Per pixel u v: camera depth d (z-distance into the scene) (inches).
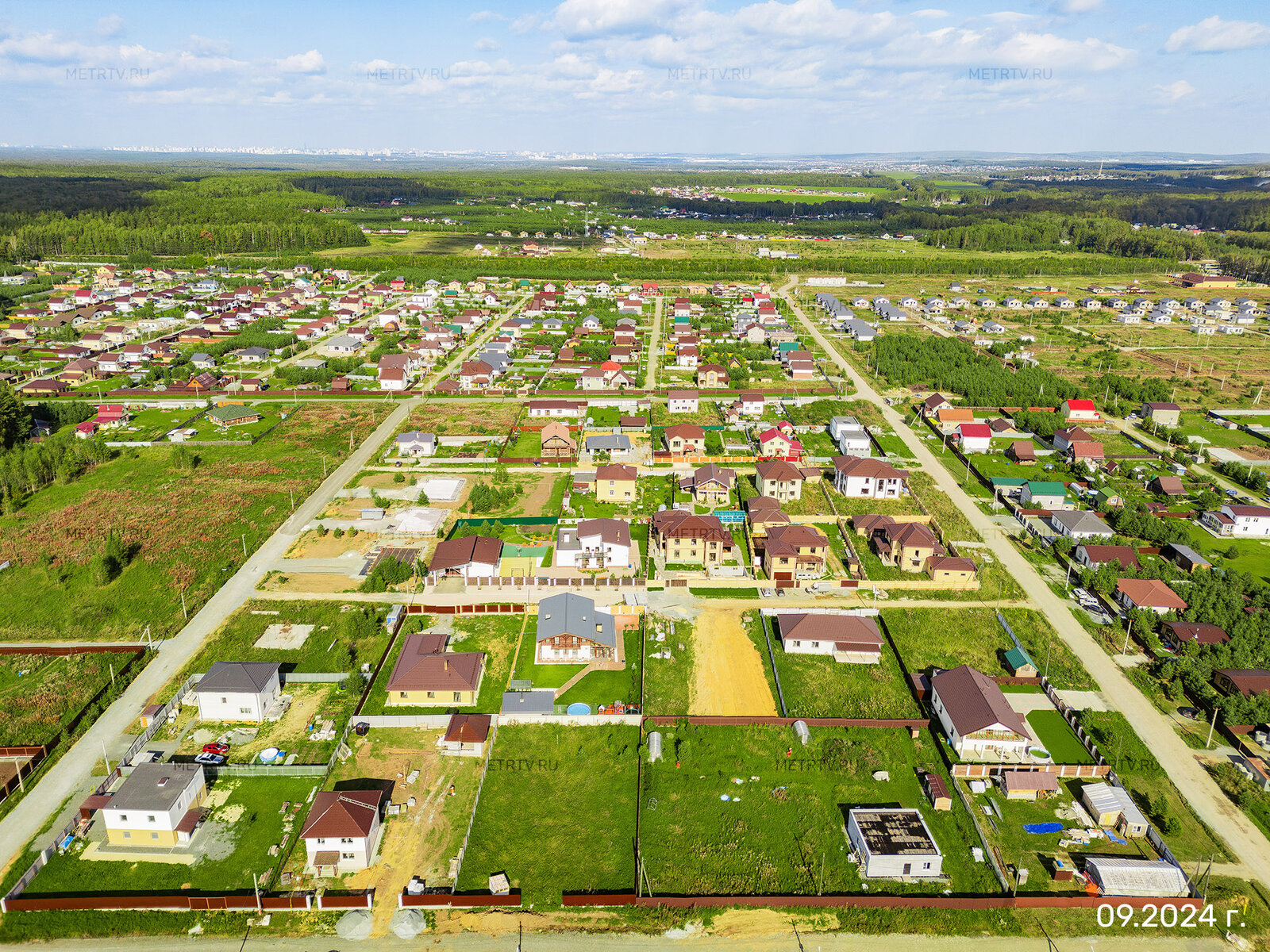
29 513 4222.4
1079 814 2359.7
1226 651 3016.7
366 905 2026.3
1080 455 5073.8
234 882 2094.0
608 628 3193.9
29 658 3038.9
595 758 2573.8
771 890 2102.6
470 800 2380.7
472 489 4547.2
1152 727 2733.8
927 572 3720.5
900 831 2218.3
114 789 2377.0
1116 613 3415.4
